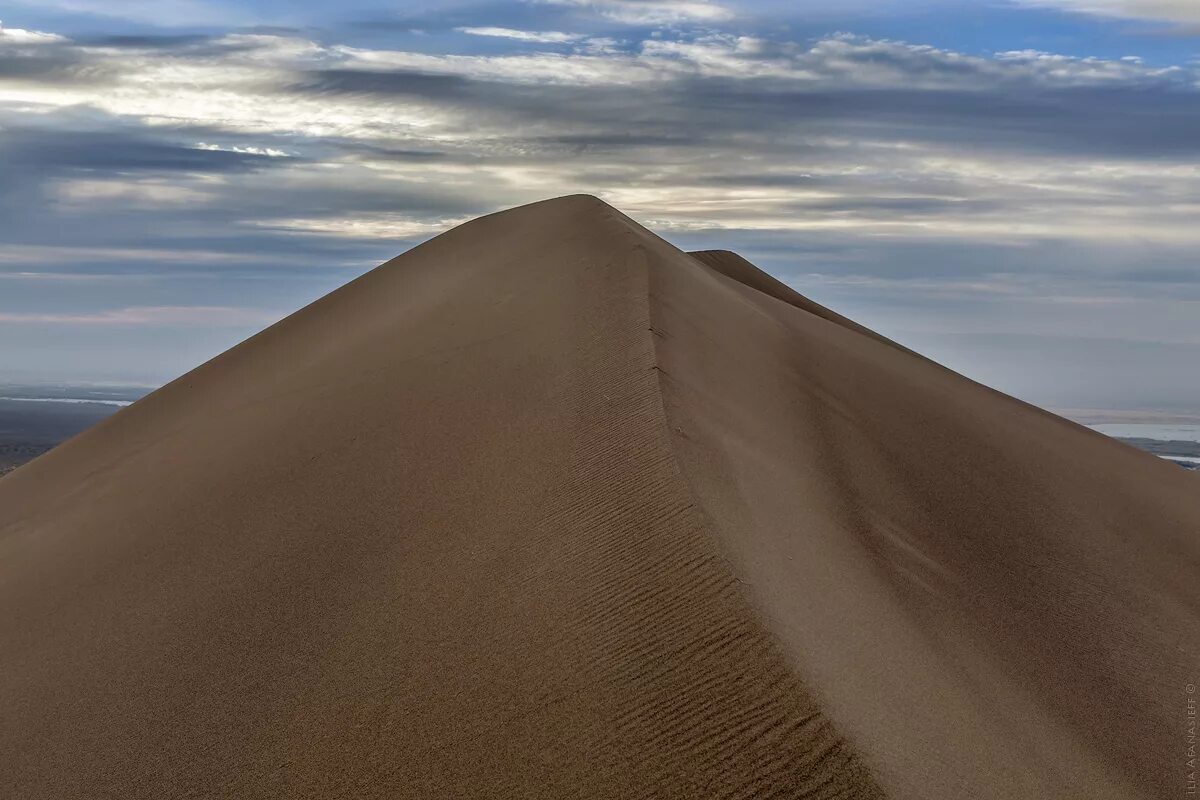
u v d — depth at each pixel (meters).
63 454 21.27
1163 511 17.44
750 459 10.81
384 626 7.93
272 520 10.99
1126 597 12.71
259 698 7.53
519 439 10.75
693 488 8.20
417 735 6.51
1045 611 11.53
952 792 5.60
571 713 6.18
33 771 7.52
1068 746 8.39
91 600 10.55
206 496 12.64
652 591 6.96
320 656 7.82
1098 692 9.95
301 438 13.48
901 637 8.42
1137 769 8.59
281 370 19.70
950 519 13.21
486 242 24.34
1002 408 22.42
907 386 19.23
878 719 5.99
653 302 14.90
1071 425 26.81
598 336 13.41
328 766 6.50
